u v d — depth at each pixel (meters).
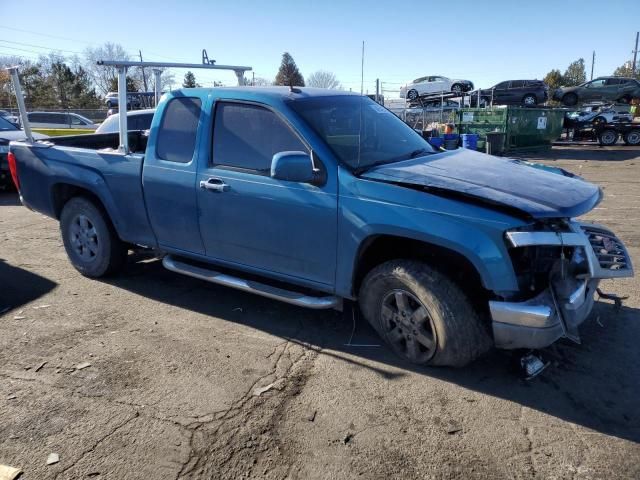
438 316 3.32
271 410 3.14
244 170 3.98
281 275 4.02
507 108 19.50
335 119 4.00
